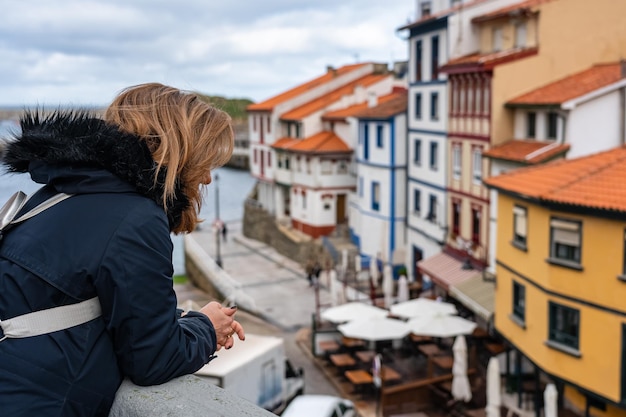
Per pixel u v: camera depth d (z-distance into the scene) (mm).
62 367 1927
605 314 18500
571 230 19453
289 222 61219
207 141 2320
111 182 2111
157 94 2316
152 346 2020
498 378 20203
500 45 35375
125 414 2047
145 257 2023
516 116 32094
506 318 23531
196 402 2043
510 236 22875
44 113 2195
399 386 23891
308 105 62938
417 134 41812
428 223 40250
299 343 32625
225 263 55219
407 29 41719
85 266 1971
